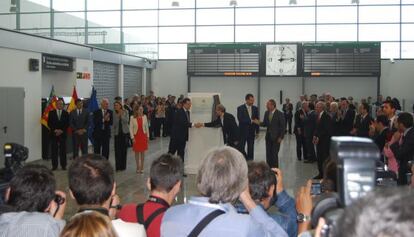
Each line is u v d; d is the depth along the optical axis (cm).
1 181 345
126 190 817
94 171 214
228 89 2056
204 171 183
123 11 2023
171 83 2105
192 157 981
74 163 221
